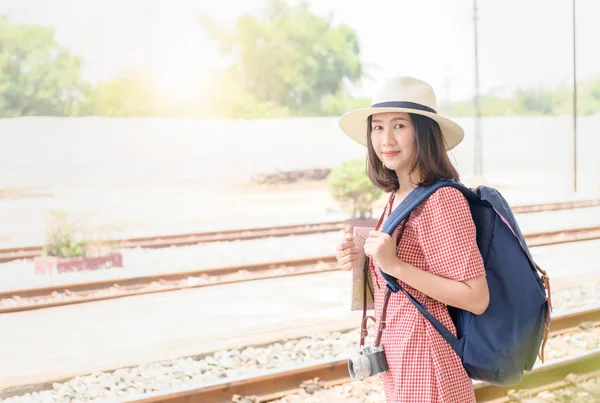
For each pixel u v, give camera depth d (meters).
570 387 4.21
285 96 29.34
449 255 1.98
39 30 23.17
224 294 7.29
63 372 4.59
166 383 4.36
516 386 4.20
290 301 6.89
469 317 2.07
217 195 17.17
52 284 7.43
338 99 30.86
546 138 27.98
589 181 20.53
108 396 4.17
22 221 12.73
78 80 23.78
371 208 12.35
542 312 2.05
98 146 21.23
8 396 4.21
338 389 4.17
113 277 7.87
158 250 9.93
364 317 2.42
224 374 4.52
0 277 8.19
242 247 10.09
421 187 2.09
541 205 14.73
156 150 21.67
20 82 23.19
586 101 31.02
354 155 23.42
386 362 2.19
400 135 2.13
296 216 13.52
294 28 29.55
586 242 10.59
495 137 27.59
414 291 2.11
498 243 2.06
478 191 2.16
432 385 2.03
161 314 6.47
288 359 4.82
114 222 12.52
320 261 8.71
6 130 20.59
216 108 26.06
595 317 5.60
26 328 6.04
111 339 5.58
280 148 22.73
